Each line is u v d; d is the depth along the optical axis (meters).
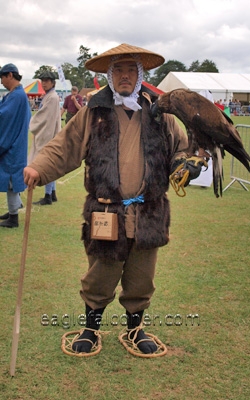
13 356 3.10
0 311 3.98
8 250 5.51
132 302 3.47
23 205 7.77
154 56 3.14
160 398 2.92
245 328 3.82
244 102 54.09
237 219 7.20
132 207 3.11
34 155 7.50
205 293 4.47
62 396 2.91
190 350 3.47
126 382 3.07
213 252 5.64
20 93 5.96
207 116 2.91
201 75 41.91
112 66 3.07
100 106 3.06
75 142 3.21
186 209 7.81
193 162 2.98
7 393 2.92
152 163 3.07
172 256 5.48
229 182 10.46
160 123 3.12
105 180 3.04
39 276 4.77
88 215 3.14
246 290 4.55
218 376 3.16
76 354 3.35
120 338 3.57
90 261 3.29
